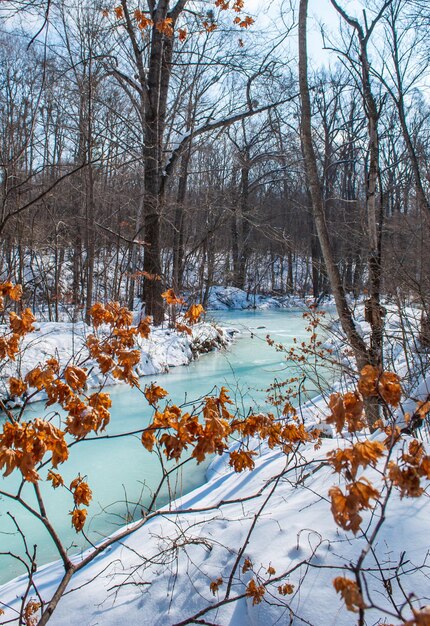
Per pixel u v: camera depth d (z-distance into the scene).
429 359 5.04
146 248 12.66
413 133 7.93
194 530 3.21
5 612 2.75
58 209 16.55
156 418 2.23
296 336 15.19
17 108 12.56
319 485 3.43
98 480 5.38
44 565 3.53
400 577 2.22
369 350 4.75
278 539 2.76
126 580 2.79
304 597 2.26
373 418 4.22
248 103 13.01
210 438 2.06
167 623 2.36
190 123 14.11
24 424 1.86
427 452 2.87
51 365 2.18
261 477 4.22
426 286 5.73
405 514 2.62
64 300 16.03
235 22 4.90
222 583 2.53
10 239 12.02
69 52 10.39
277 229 15.16
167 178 12.88
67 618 2.55
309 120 4.73
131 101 13.08
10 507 4.88
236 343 14.09
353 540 2.54
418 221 6.53
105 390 8.46
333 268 4.79
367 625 2.02
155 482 5.32
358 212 7.35
